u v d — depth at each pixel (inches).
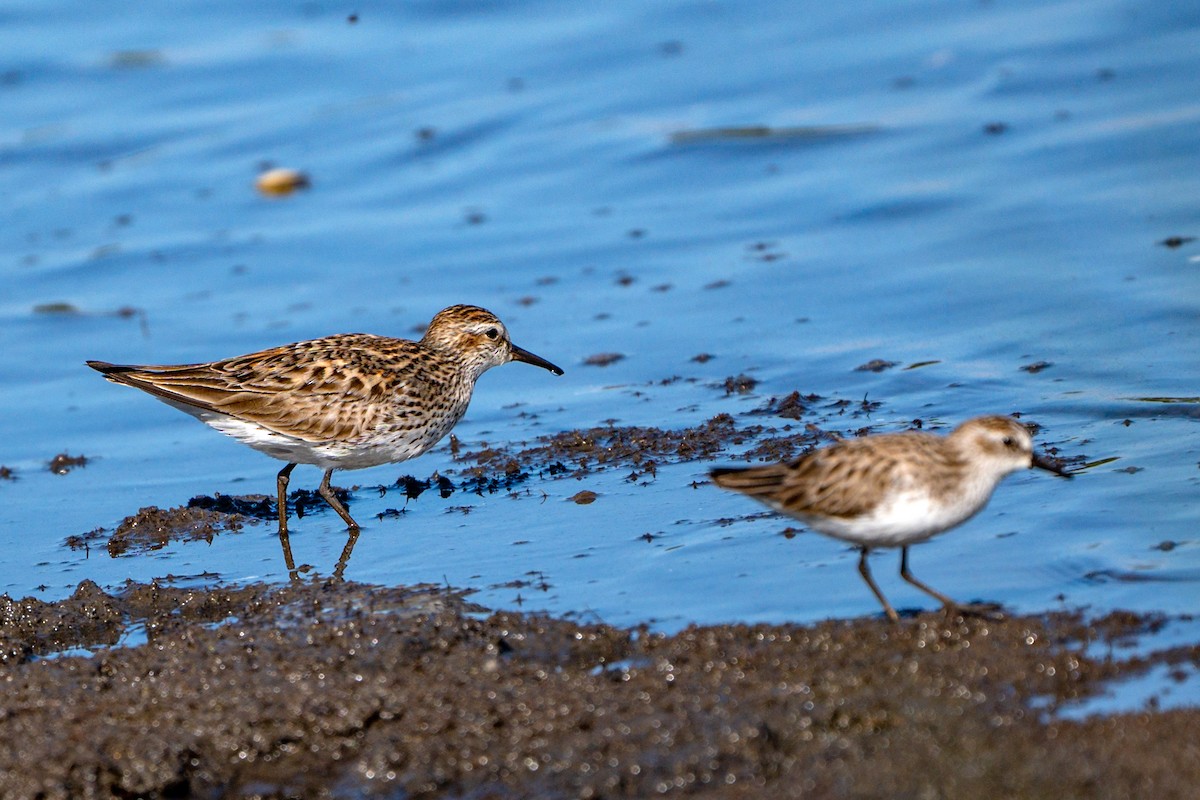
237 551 529.3
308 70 1082.7
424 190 928.3
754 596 444.8
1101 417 569.6
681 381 668.7
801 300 738.2
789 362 671.1
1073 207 783.7
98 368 555.2
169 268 851.4
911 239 786.8
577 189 908.6
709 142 935.7
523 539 512.1
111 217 927.0
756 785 341.7
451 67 1072.8
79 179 976.9
